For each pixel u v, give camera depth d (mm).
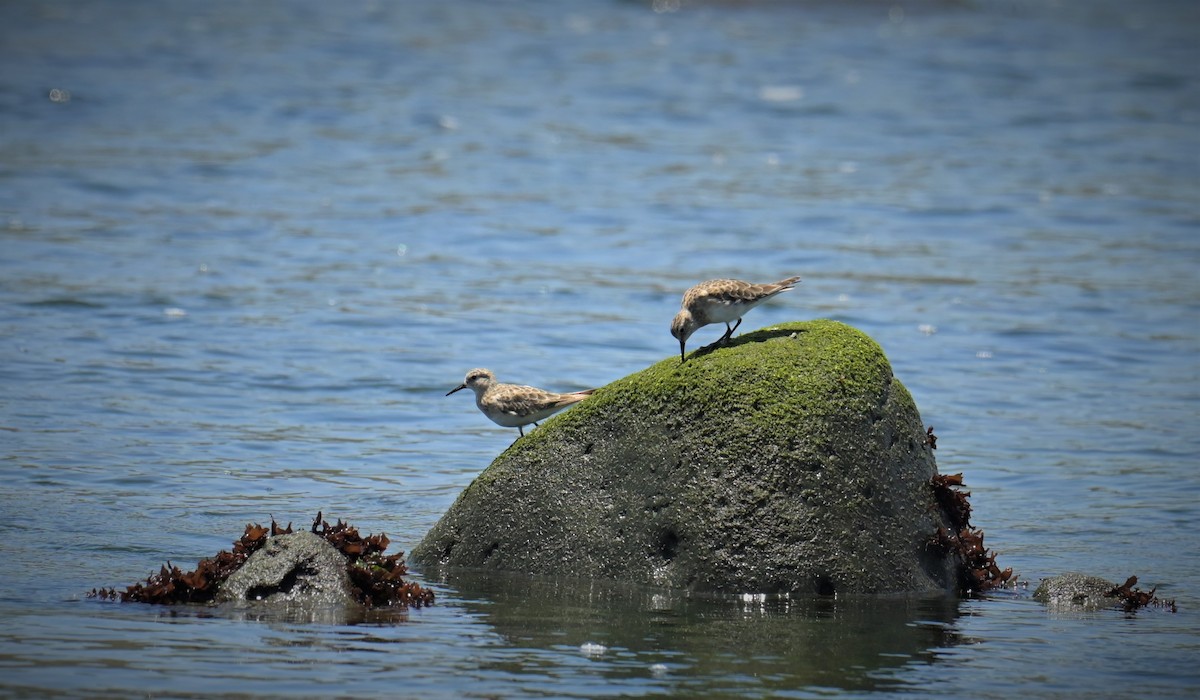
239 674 8078
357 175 31953
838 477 10336
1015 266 25625
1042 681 8562
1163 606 10539
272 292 22375
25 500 12359
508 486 11031
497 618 9531
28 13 51094
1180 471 14750
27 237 25062
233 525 11961
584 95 42156
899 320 21953
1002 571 11219
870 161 35094
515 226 27859
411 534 12000
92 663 8164
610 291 23297
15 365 17500
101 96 39062
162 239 25578
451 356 19172
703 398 10484
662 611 9789
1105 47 53281
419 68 45156
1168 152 36625
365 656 8539
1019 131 39125
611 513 10602
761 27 55094
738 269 25094
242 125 36688
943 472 14672
